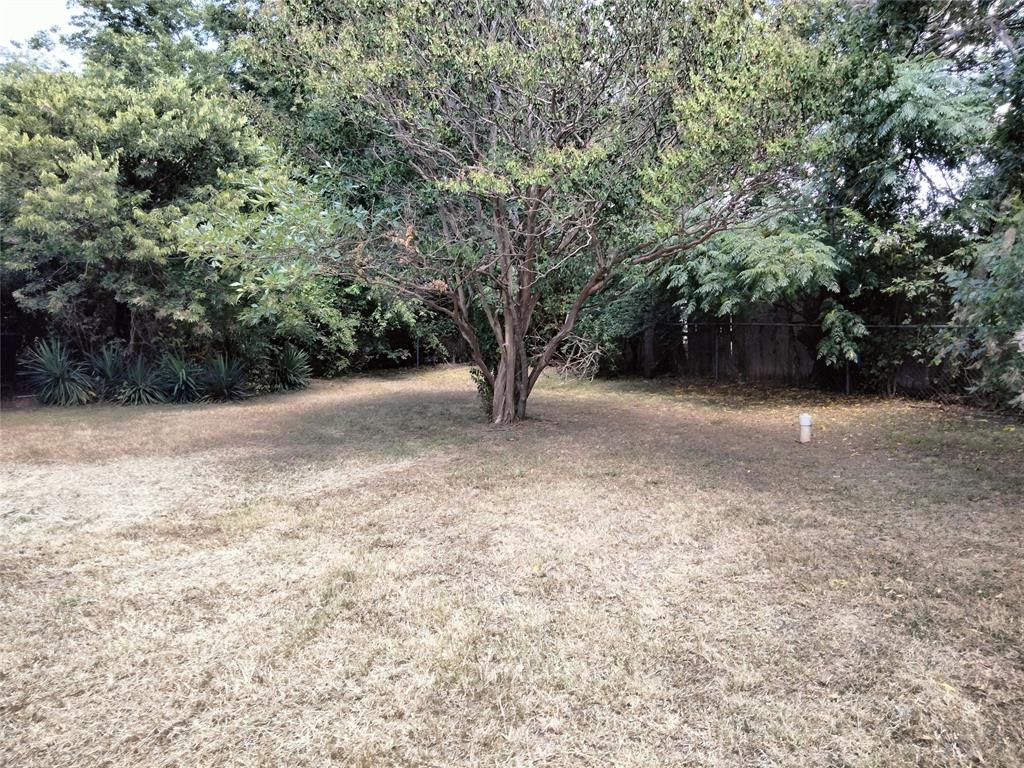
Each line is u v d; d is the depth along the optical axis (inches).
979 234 332.5
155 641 108.8
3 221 382.0
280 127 297.9
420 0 218.1
